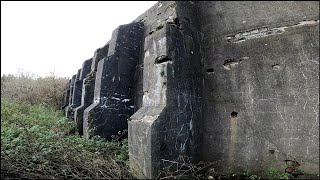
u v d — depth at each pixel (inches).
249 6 197.8
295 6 179.2
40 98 430.0
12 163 148.6
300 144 160.9
